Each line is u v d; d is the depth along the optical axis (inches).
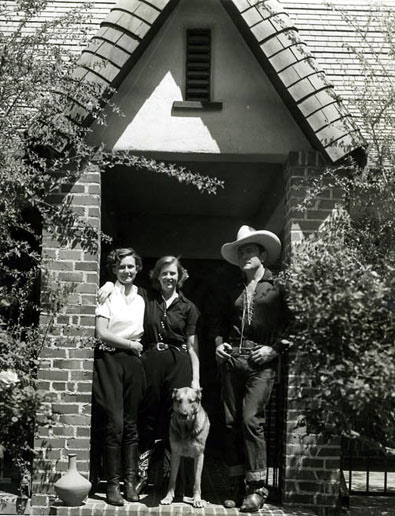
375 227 241.3
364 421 224.7
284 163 259.6
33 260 254.2
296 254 233.1
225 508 234.2
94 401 258.1
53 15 329.4
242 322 240.1
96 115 237.9
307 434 231.5
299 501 239.1
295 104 243.0
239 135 251.9
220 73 253.4
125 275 244.1
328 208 246.8
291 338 220.7
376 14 334.3
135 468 241.1
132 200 346.3
